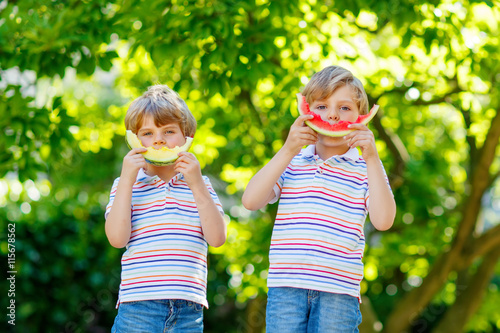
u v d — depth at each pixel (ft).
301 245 10.37
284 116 21.08
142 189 10.96
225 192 32.01
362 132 10.43
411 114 27.81
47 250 27.30
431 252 27.22
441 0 18.53
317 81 10.83
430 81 22.39
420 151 28.37
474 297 25.53
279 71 18.48
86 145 27.17
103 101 33.01
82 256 28.02
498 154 28.48
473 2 17.35
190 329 10.63
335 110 10.66
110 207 10.95
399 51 22.49
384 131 23.82
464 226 23.58
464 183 29.22
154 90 11.34
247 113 24.03
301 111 10.73
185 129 11.28
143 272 10.45
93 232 28.55
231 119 24.27
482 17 20.15
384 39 23.62
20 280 26.58
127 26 18.06
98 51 18.79
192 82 21.40
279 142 23.24
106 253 28.78
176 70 22.33
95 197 31.50
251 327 27.30
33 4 19.26
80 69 18.62
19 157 19.42
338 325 10.23
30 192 24.53
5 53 18.39
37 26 17.90
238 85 18.83
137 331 10.32
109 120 27.61
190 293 10.47
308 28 19.92
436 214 26.86
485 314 30.22
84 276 28.32
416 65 22.22
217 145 24.91
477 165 23.04
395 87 22.20
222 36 16.74
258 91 23.11
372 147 10.42
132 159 10.58
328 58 20.52
